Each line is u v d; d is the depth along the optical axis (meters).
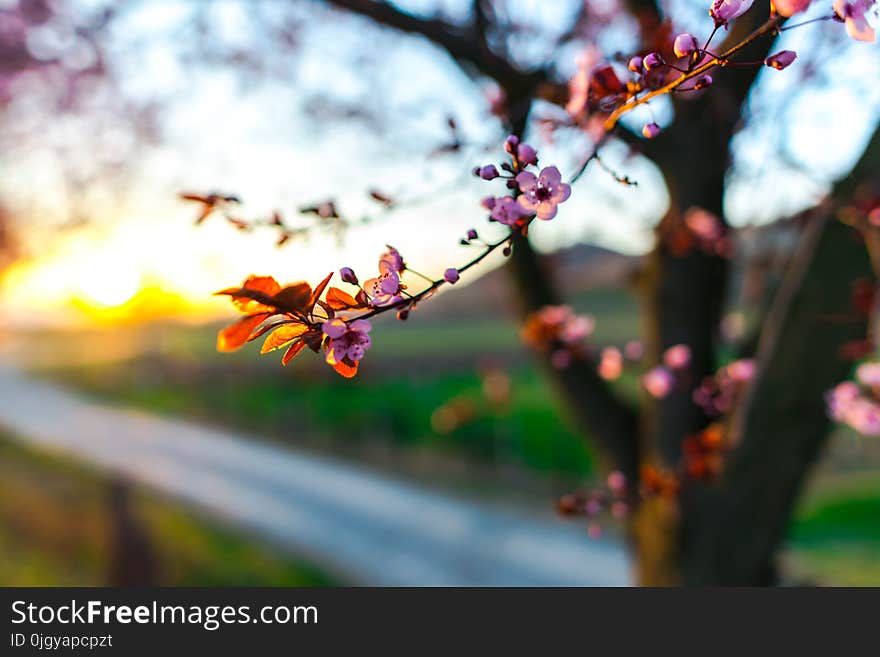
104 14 3.84
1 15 3.96
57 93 4.52
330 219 1.49
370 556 10.58
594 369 3.35
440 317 34.88
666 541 2.74
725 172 2.66
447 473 14.77
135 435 23.03
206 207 1.44
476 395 16.73
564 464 13.05
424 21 2.40
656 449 2.98
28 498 14.56
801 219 2.75
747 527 2.53
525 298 3.38
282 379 23.92
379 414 17.83
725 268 2.98
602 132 1.26
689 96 2.27
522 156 1.03
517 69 2.44
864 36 0.84
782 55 0.94
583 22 2.63
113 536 8.77
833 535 8.58
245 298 0.86
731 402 2.68
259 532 12.01
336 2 2.47
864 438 11.12
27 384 41.97
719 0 0.93
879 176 1.96
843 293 2.12
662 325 2.96
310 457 17.88
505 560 9.97
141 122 4.54
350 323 0.90
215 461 18.47
